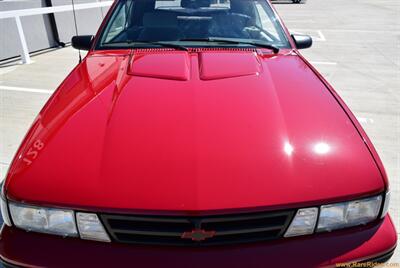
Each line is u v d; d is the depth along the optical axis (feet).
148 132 5.04
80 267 4.36
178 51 7.90
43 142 5.08
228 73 6.67
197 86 6.18
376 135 11.87
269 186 4.42
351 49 24.67
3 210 4.79
